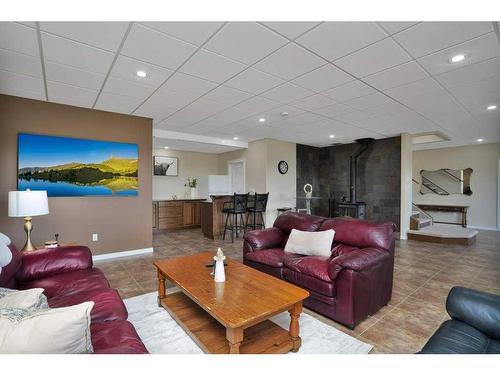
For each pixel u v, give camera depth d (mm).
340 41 2084
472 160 7324
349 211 6680
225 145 6590
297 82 2900
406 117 4355
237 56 2326
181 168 7641
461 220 7465
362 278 2045
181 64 2467
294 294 1774
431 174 8039
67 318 801
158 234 6246
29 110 3389
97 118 3908
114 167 4039
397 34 1983
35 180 3402
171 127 5148
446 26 1877
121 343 1176
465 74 2684
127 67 2525
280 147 6645
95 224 3891
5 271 1721
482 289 2838
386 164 6145
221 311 1545
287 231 3209
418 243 5203
